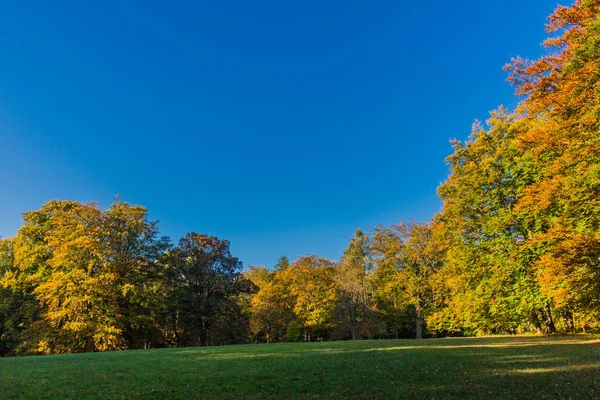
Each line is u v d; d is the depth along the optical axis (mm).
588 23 13500
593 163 14906
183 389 8883
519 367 10562
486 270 27469
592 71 12531
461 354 14461
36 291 31641
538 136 16047
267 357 15867
